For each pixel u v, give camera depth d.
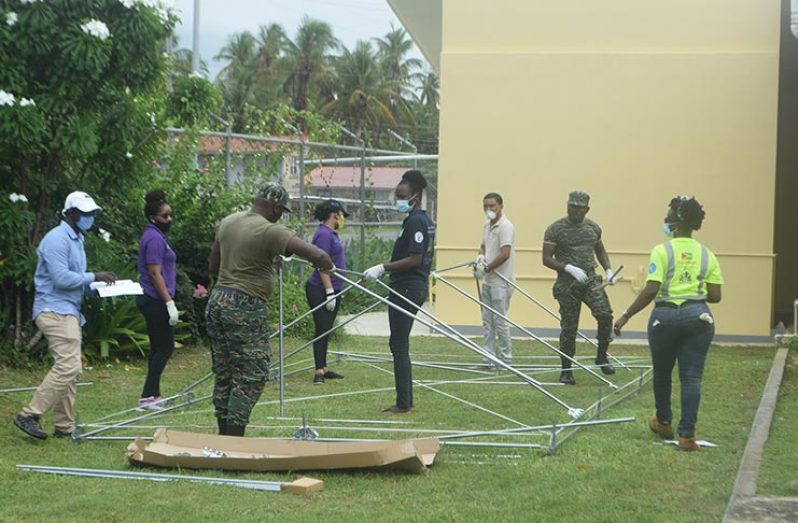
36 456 6.69
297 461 6.17
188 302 11.96
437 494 5.74
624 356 12.27
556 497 5.64
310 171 17.88
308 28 60.69
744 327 13.66
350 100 58.59
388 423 7.92
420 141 63.12
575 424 7.27
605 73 13.95
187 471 6.25
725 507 5.49
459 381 10.10
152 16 10.16
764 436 7.21
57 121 10.05
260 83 58.84
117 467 6.40
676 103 13.82
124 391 9.55
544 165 14.09
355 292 17.16
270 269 6.71
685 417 6.86
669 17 13.83
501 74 14.14
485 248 11.27
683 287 6.85
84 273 7.35
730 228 13.70
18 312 10.21
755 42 13.66
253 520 5.21
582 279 10.11
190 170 13.04
